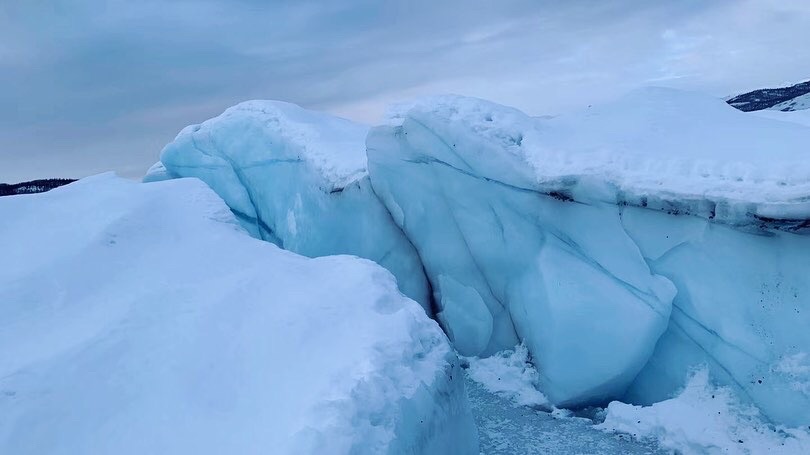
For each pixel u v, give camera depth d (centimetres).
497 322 1002
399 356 554
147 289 695
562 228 900
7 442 420
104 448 427
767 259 724
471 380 939
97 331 575
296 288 714
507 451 698
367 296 675
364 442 434
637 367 800
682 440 692
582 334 830
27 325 607
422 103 1083
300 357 551
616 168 844
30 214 928
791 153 745
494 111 1040
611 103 1111
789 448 640
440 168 1041
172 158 1906
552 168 894
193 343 568
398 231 1195
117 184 1130
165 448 430
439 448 538
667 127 942
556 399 839
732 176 747
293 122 1579
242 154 1661
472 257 1029
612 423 761
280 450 405
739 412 700
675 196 779
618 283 830
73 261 749
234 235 931
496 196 969
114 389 492
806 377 670
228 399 494
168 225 928
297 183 1492
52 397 471
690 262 789
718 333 751
